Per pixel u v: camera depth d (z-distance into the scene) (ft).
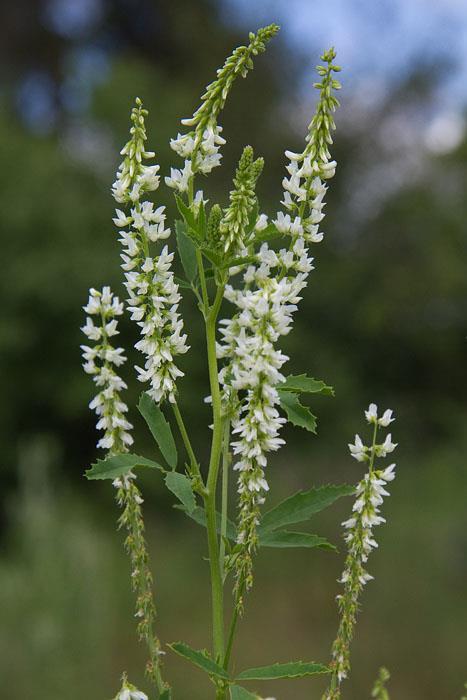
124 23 79.92
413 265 64.13
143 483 41.29
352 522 5.93
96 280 43.57
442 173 65.77
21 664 21.86
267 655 31.07
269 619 33.68
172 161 49.01
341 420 53.67
